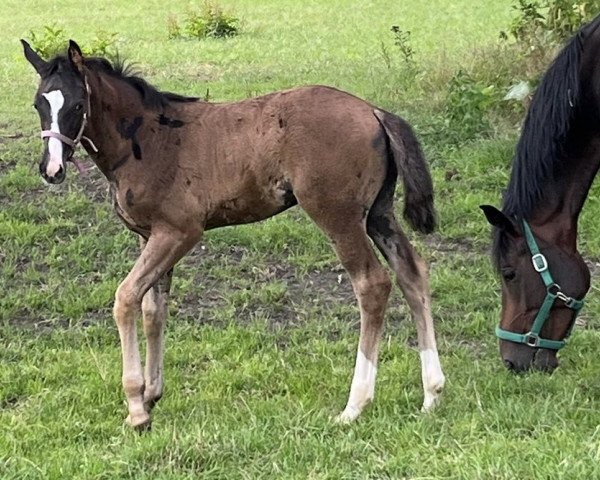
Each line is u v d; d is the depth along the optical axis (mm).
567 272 4391
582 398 4438
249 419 4387
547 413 4199
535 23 9859
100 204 7500
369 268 4371
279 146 4344
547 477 3561
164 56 14602
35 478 3902
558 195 4445
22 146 8961
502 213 4375
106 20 19812
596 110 4371
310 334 5594
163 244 4387
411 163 4328
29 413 4617
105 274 6434
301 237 6891
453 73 10305
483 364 5020
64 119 4160
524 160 4453
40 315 5938
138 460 3977
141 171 4383
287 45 15602
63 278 6406
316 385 4832
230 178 4430
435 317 5797
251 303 6078
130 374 4344
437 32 16562
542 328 4449
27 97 11508
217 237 6922
